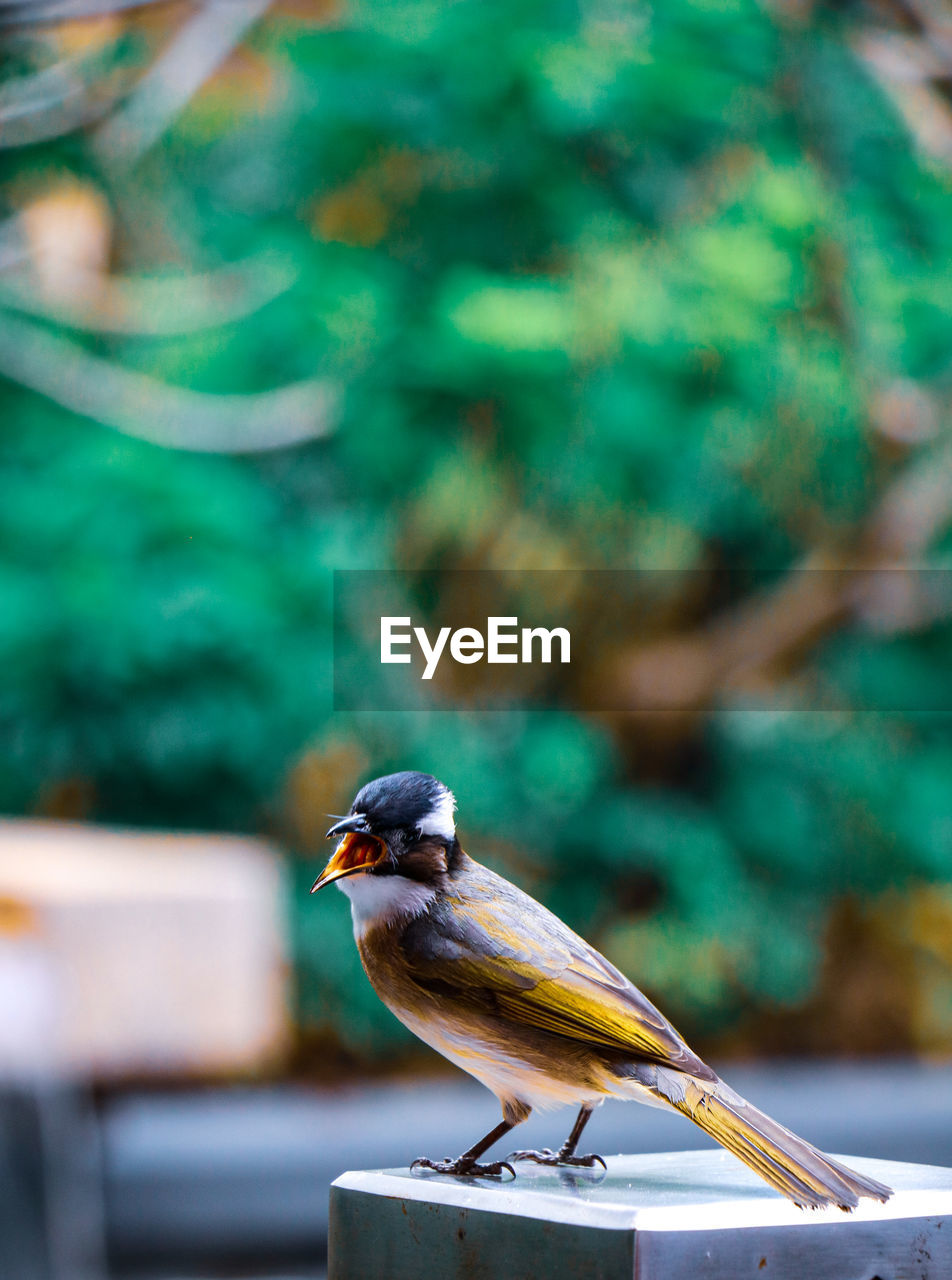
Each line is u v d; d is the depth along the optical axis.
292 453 12.52
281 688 11.78
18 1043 6.69
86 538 11.09
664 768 14.87
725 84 11.30
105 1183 9.09
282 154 12.81
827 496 13.12
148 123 11.21
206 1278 9.11
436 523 12.74
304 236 11.93
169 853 9.67
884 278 12.08
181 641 11.23
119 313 11.84
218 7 9.85
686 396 12.05
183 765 11.89
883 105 12.16
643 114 11.24
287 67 12.10
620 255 11.64
